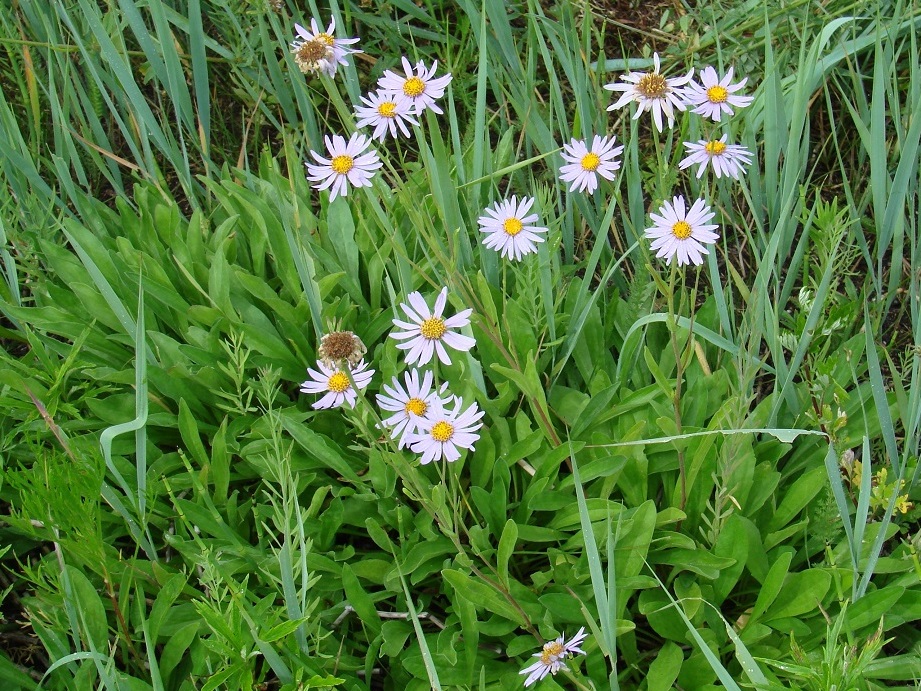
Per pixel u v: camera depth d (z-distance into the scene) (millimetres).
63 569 547
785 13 839
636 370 682
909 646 597
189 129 800
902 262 792
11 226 712
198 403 683
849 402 667
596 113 831
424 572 606
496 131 884
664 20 920
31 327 731
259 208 729
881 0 854
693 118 715
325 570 610
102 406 659
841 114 885
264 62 906
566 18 901
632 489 626
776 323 633
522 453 627
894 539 646
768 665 571
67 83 788
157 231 753
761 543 592
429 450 547
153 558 594
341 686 589
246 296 728
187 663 598
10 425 683
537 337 690
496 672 585
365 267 746
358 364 531
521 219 629
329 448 627
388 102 608
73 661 580
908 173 695
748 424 558
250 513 653
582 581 595
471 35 909
